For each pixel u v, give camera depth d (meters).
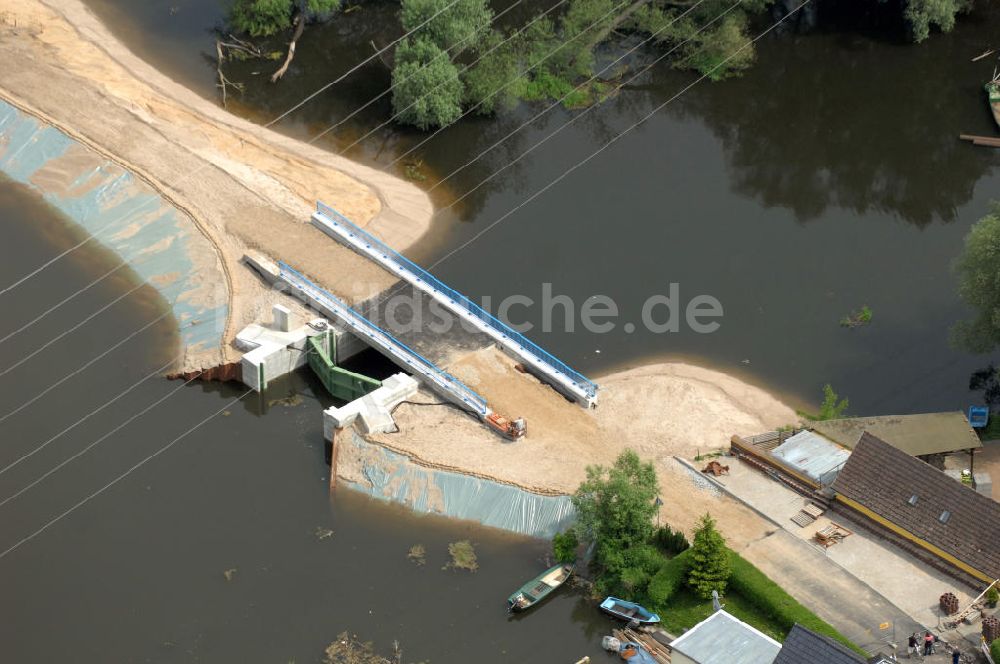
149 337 126.75
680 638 88.38
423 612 99.50
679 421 117.12
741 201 149.88
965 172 156.25
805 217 147.50
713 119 164.75
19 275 134.00
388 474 110.75
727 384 123.50
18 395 119.50
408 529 106.94
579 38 169.25
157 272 134.38
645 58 174.12
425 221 145.12
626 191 150.88
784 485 108.44
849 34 180.12
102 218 141.25
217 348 124.12
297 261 133.88
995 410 120.06
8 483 110.31
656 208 148.12
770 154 158.75
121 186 144.12
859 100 168.75
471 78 160.62
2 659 95.69
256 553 104.44
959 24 182.50
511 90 161.00
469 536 106.12
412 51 158.12
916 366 126.00
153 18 180.00
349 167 152.75
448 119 157.88
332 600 100.38
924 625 95.19
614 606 98.56
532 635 97.75
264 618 98.81
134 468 112.44
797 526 104.50
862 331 130.50
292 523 107.44
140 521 107.12
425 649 96.38
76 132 150.62
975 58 175.62
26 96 156.12
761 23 182.25
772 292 135.75
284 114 162.38
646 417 117.75
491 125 161.38
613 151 157.88
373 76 170.38
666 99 167.75
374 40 177.88
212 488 110.62
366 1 184.88
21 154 149.50
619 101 167.00
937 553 100.19
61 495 109.38
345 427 114.38
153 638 97.31
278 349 121.12
